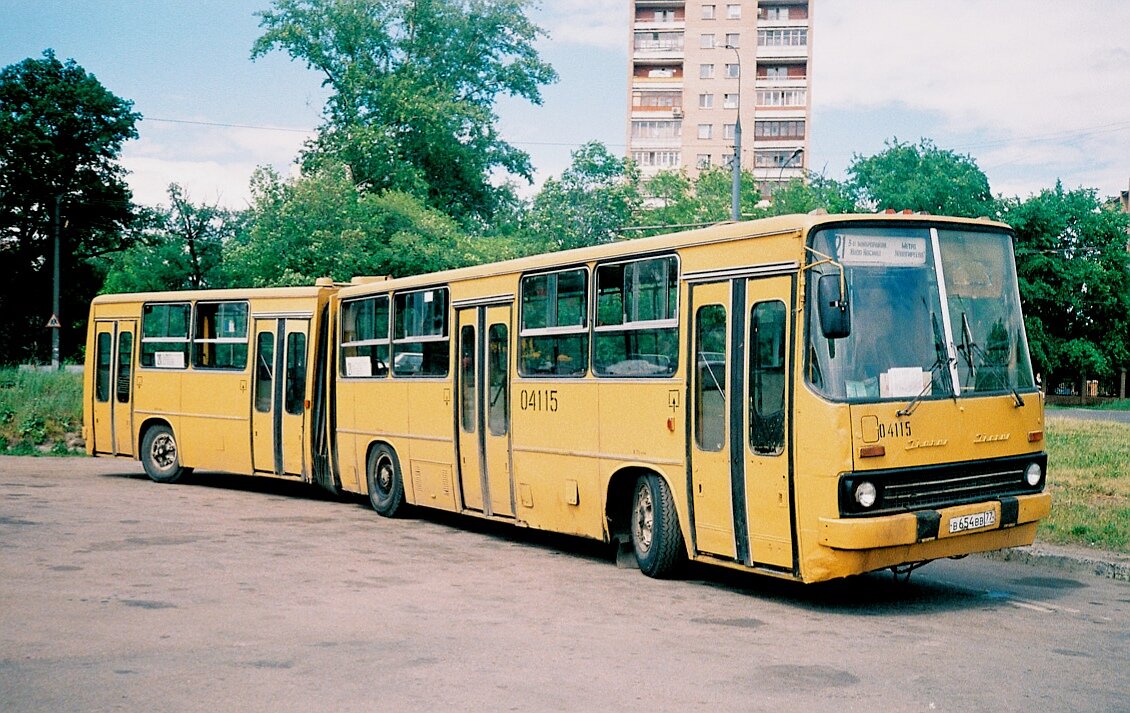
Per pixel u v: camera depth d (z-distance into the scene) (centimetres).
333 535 1299
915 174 6319
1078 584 1012
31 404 2495
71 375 3023
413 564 1102
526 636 773
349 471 1583
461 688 629
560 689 631
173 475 1848
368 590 947
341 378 1608
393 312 1492
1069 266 6456
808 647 747
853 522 811
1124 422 3114
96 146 6138
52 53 6209
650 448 1027
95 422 1962
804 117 9150
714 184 5684
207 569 1028
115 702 593
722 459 935
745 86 9238
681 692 627
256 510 1528
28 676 643
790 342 869
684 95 9344
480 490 1304
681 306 994
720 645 752
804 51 9162
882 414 835
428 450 1403
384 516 1500
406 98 4512
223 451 1762
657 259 1029
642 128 9431
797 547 852
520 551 1209
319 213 3788
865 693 628
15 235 6097
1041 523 1245
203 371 1797
